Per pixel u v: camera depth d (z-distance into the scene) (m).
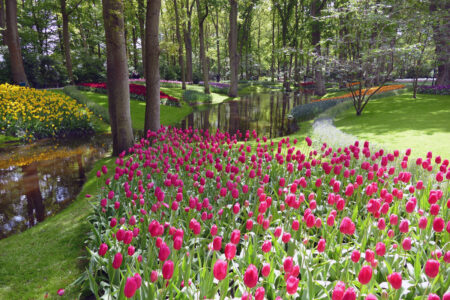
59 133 14.12
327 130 12.23
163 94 25.42
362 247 3.12
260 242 3.70
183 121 19.11
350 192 3.71
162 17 35.38
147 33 11.30
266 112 23.08
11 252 4.49
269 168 5.48
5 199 6.96
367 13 16.02
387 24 16.16
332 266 2.99
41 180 8.20
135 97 23.23
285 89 46.84
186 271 2.61
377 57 16.78
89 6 36.59
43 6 36.72
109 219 4.53
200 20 32.97
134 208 4.26
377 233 3.26
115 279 3.07
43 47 42.72
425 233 3.38
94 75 35.16
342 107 20.14
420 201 4.28
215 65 66.62
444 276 2.74
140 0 19.09
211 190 5.13
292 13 37.88
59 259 4.25
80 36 42.94
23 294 3.53
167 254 2.17
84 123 14.81
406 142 10.01
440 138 10.30
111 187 5.34
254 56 64.00
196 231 2.71
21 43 34.72
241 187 5.03
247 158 6.71
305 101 30.78
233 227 3.77
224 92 39.78
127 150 10.54
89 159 10.39
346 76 17.84
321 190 4.86
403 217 4.28
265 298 2.62
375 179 5.07
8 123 13.20
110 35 10.02
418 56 16.16
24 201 6.83
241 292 2.61
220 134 8.21
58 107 15.04
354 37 17.28
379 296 2.53
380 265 2.89
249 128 16.47
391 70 16.20
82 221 5.46
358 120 15.77
